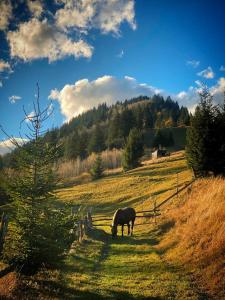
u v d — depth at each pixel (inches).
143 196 1947.6
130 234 1020.5
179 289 474.9
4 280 431.5
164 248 735.1
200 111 1459.2
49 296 421.7
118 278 542.3
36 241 467.5
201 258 581.9
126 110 5871.1
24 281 448.8
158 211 1206.9
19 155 509.4
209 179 1245.1
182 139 6063.0
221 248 565.0
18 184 498.9
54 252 485.4
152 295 450.6
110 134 5748.0
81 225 892.0
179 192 1337.4
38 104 524.7
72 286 476.7
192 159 1456.7
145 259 669.3
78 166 4670.3
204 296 451.8
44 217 504.4
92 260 667.4
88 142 5797.2
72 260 644.7
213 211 714.8
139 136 3513.8
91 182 3139.8
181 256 637.3
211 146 1398.9
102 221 1493.6
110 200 2135.8
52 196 522.3
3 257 459.8
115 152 4933.6
